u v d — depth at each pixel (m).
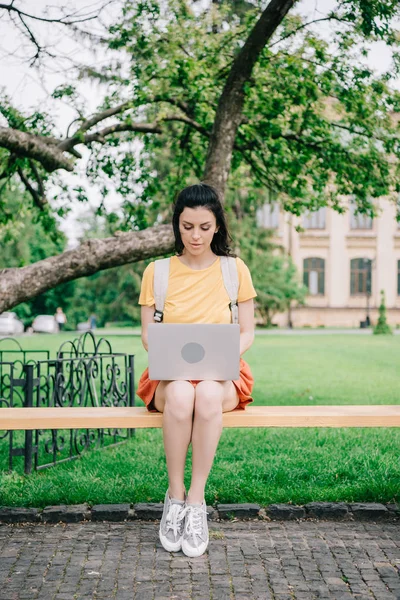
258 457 5.50
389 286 44.47
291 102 9.12
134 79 9.00
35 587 3.12
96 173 10.49
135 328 40.41
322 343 23.62
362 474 4.87
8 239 11.41
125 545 3.64
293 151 9.71
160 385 3.68
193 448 3.49
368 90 9.02
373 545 3.65
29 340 23.41
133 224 10.84
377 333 31.39
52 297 43.69
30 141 7.70
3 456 5.75
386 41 8.19
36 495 4.28
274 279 35.84
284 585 3.13
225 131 7.79
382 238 44.47
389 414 3.64
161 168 12.77
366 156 9.51
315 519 4.06
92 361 6.15
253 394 9.69
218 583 3.15
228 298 3.86
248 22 8.88
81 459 5.54
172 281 3.86
